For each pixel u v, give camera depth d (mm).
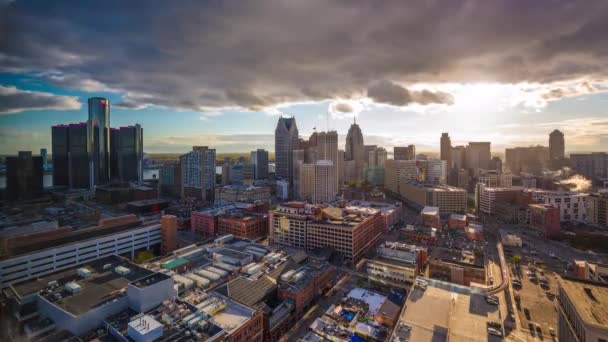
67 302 111188
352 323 130125
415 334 103500
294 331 138375
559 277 122000
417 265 190125
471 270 189625
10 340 108688
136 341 93750
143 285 112812
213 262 172875
